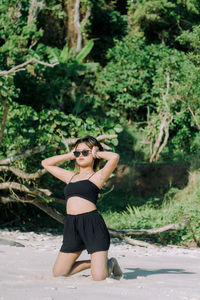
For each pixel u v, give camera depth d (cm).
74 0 2270
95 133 969
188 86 1681
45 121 995
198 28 1764
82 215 422
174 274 508
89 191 430
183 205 1307
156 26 2214
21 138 984
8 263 483
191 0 2119
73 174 454
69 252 423
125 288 344
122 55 2003
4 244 743
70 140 959
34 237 1017
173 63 1866
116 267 425
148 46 2064
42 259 556
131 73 1953
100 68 2128
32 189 1001
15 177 1161
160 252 927
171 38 2245
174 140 1822
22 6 1493
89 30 2242
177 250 1013
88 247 415
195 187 1514
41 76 1485
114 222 1283
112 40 2252
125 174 1638
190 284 404
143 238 1209
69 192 436
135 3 2288
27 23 1582
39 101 1503
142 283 390
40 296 278
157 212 1334
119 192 1582
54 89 1557
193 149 1789
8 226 1238
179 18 2141
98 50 2259
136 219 1260
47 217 1358
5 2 1420
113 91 1962
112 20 2250
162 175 1625
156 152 1780
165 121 1717
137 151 1811
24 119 975
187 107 1736
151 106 1966
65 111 1936
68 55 1883
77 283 366
